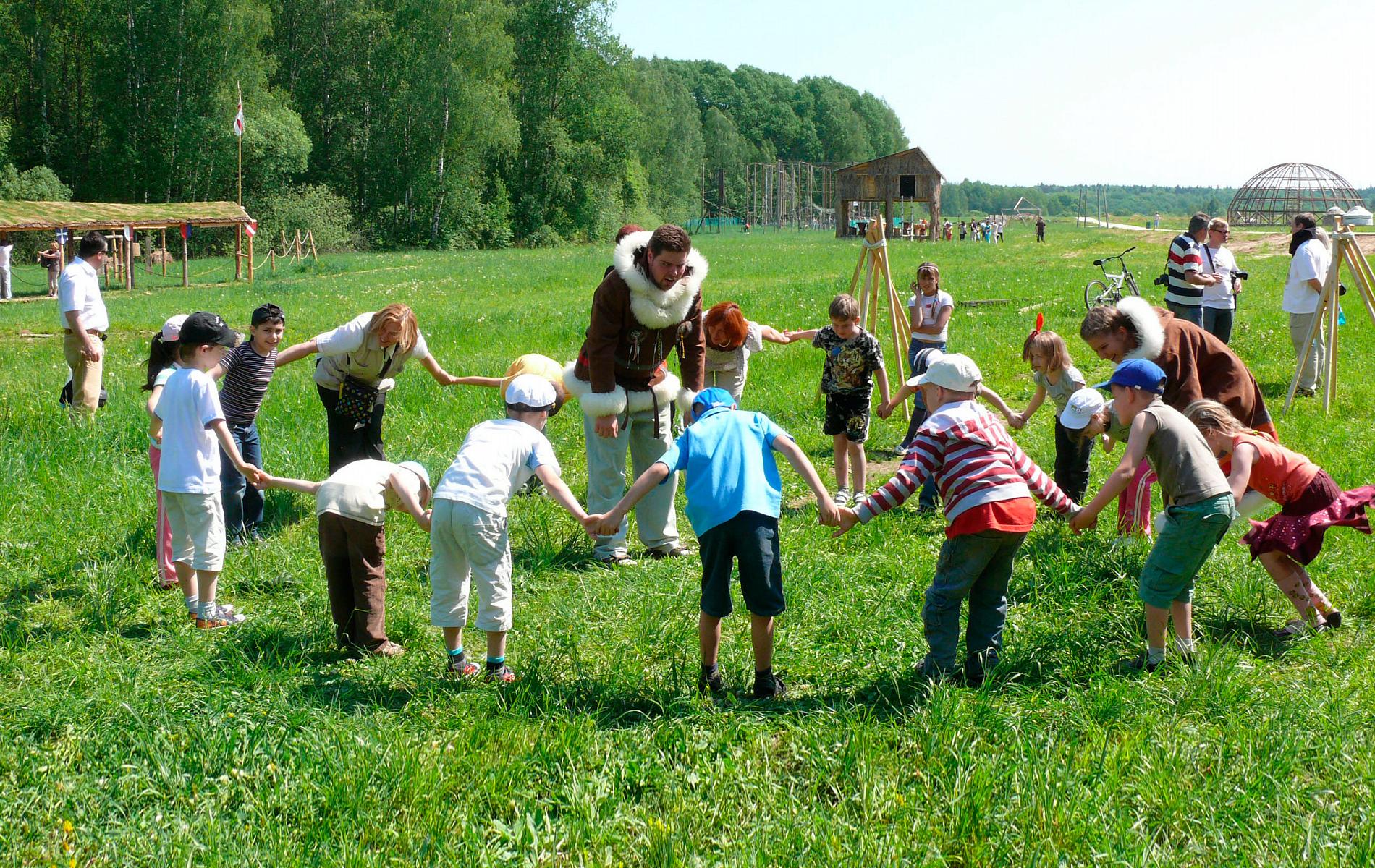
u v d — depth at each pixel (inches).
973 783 154.7
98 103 2262.6
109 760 165.5
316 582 250.1
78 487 310.5
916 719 176.6
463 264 1686.8
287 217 2283.5
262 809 153.6
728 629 221.0
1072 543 256.5
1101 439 272.1
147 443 363.3
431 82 2559.1
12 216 1238.9
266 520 296.4
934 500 300.0
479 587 195.9
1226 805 149.9
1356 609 221.5
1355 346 535.8
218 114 2226.9
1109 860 138.6
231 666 199.5
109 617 225.0
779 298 893.2
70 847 145.3
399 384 468.4
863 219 3110.2
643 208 3614.7
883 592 235.8
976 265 1406.3
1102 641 209.0
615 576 255.4
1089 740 169.5
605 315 267.1
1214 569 238.5
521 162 3046.3
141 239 2089.1
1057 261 1409.9
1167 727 171.9
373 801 153.9
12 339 739.4
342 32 2657.5
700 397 204.5
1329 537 257.0
